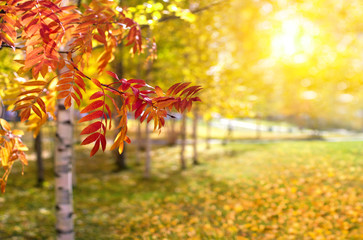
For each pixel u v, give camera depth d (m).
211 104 10.34
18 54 3.05
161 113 1.67
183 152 15.83
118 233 6.69
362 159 12.05
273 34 16.72
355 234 5.84
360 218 6.48
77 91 1.63
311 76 18.62
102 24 1.86
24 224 7.23
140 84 1.71
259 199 8.63
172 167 16.28
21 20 1.46
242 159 16.05
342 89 17.62
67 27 1.68
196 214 7.96
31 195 10.02
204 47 11.67
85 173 14.97
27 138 17.30
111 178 13.93
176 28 10.25
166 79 10.95
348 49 16.39
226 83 10.26
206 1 6.86
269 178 10.98
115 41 2.13
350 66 16.73
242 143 24.73
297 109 29.16
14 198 9.50
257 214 7.49
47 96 2.76
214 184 11.40
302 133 34.75
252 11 14.33
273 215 7.31
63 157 4.44
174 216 7.86
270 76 21.31
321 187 9.04
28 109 1.77
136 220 7.67
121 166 15.76
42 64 1.52
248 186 10.45
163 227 6.94
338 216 6.83
